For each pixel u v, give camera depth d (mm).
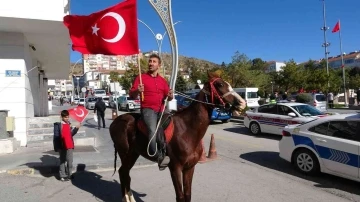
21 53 11055
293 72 43938
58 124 7289
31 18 9352
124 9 6383
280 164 9234
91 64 123250
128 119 5680
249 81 46844
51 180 7348
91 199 6105
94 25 6516
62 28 10625
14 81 10969
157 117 4957
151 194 6406
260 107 15398
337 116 7543
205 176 7840
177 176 4789
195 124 4836
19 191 6531
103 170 8289
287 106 14070
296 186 7035
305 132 7996
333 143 7227
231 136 15070
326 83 37250
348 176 6934
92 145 11328
